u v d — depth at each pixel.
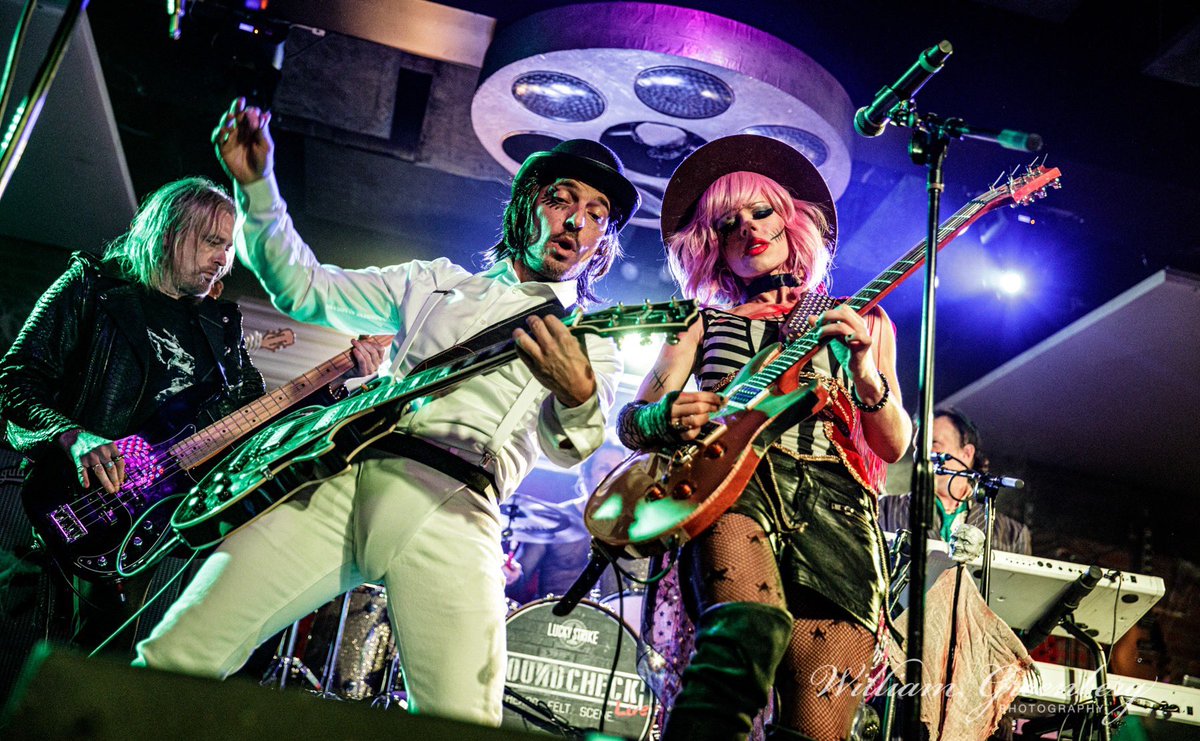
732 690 2.01
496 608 2.53
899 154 5.99
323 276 2.96
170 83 6.23
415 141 6.75
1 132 6.29
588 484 6.00
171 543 2.87
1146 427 7.91
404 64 6.16
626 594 4.65
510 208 3.17
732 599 2.15
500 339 2.75
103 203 7.09
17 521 3.92
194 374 3.82
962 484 5.12
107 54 6.05
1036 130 5.80
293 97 6.44
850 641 2.25
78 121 6.29
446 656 2.46
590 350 2.89
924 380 2.33
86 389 3.63
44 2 5.37
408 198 7.35
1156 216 6.19
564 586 5.91
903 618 3.52
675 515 2.22
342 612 4.66
